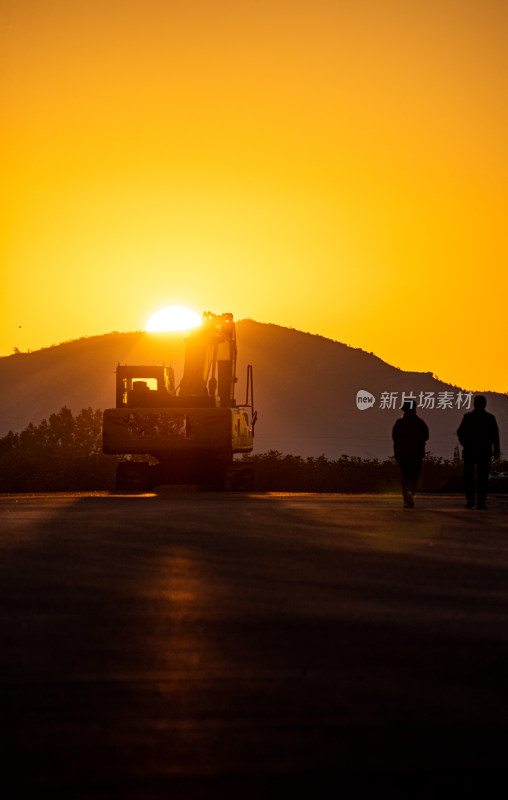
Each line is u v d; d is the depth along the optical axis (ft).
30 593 72.64
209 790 35.73
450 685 48.83
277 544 102.01
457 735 41.47
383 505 158.61
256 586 76.23
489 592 74.28
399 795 35.42
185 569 84.43
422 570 84.94
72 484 355.56
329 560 90.53
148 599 70.54
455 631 60.64
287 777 36.94
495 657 54.39
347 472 343.46
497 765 38.17
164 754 39.11
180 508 148.46
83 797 35.04
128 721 43.01
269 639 58.34
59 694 46.88
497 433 151.74
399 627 61.72
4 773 37.19
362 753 39.34
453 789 35.99
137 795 35.27
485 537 110.42
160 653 54.80
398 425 154.92
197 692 47.39
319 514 138.41
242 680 49.52
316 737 41.14
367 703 45.78
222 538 107.04
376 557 92.73
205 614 65.36
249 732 41.70
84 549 96.84
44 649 55.62
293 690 47.83
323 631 60.49
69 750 39.50
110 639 58.03
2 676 50.01
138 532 112.47
